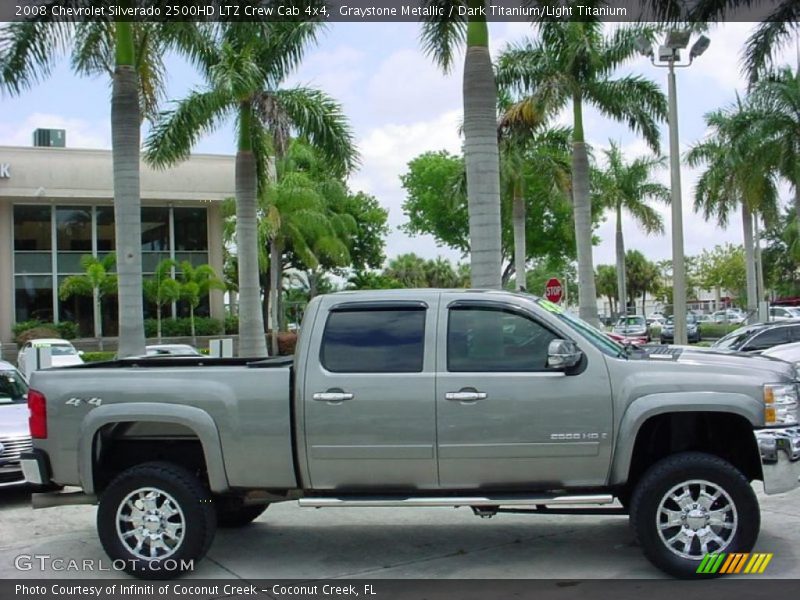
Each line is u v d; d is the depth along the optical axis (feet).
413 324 19.48
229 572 20.12
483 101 42.42
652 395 18.37
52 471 20.12
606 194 128.77
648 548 18.29
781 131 81.10
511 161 90.48
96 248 119.24
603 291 308.40
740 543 18.10
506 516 24.81
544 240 142.41
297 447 19.12
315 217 106.63
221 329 121.80
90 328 118.21
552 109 74.74
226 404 19.29
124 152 45.91
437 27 46.80
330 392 18.99
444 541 22.36
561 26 60.18
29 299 115.85
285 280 166.91
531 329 19.24
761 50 60.59
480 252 42.14
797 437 18.21
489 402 18.62
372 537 22.98
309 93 63.05
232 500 21.22
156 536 19.60
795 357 44.29
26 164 110.93
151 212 122.42
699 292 313.12
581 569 19.47
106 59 53.57
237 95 55.01
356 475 19.10
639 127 80.07
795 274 215.10
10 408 31.12
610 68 78.13
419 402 18.76
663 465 18.40
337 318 19.75
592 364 18.67
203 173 119.34
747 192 86.28
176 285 110.11
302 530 23.94
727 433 20.01
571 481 18.67
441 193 154.10
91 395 19.84
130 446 21.27
